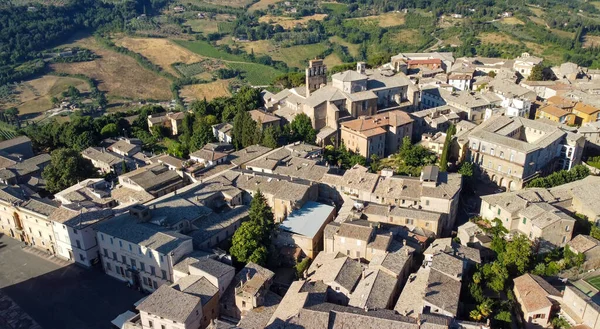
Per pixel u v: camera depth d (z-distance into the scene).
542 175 168.62
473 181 171.25
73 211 140.50
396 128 188.88
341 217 140.25
